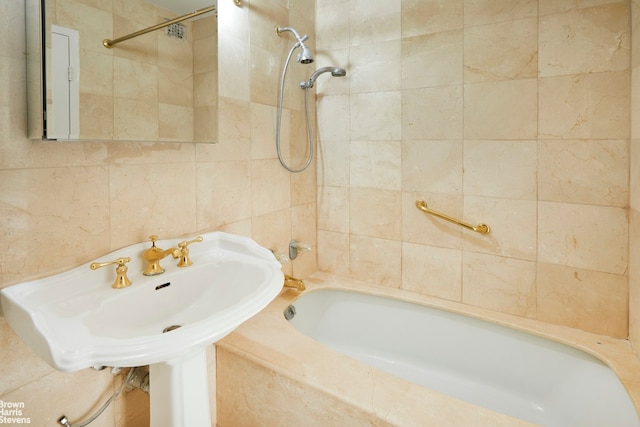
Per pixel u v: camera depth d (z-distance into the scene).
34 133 0.90
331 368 1.23
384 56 1.87
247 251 1.31
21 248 0.91
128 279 1.06
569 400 1.45
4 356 0.90
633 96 1.34
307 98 1.94
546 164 1.55
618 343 1.44
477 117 1.67
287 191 1.90
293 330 1.49
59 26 0.90
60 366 0.65
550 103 1.51
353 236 2.08
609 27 1.39
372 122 1.94
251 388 1.32
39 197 0.94
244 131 1.59
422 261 1.88
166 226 1.27
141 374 1.13
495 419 1.01
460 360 1.75
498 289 1.70
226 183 1.51
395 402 1.07
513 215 1.63
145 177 1.20
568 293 1.55
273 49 1.74
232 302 1.15
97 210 1.06
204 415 1.02
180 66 1.23
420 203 1.83
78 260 1.02
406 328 1.88
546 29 1.50
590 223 1.49
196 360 0.99
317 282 2.05
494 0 1.59
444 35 1.71
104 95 1.01
